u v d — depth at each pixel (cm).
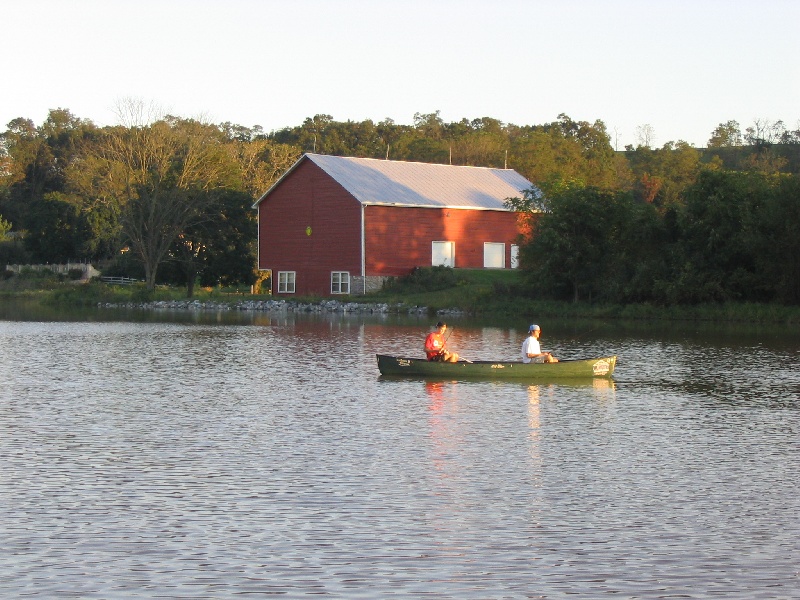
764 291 6906
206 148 9694
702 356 4300
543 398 3059
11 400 2992
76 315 7606
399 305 7638
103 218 12375
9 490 1870
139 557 1495
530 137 14038
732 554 1518
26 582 1391
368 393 3158
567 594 1357
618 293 7094
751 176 7194
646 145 16875
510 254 9181
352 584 1388
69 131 18250
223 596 1344
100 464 2091
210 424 2573
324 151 17450
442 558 1494
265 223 9062
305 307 8138
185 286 10681
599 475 2006
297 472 2019
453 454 2202
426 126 19262
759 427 2561
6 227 14112
